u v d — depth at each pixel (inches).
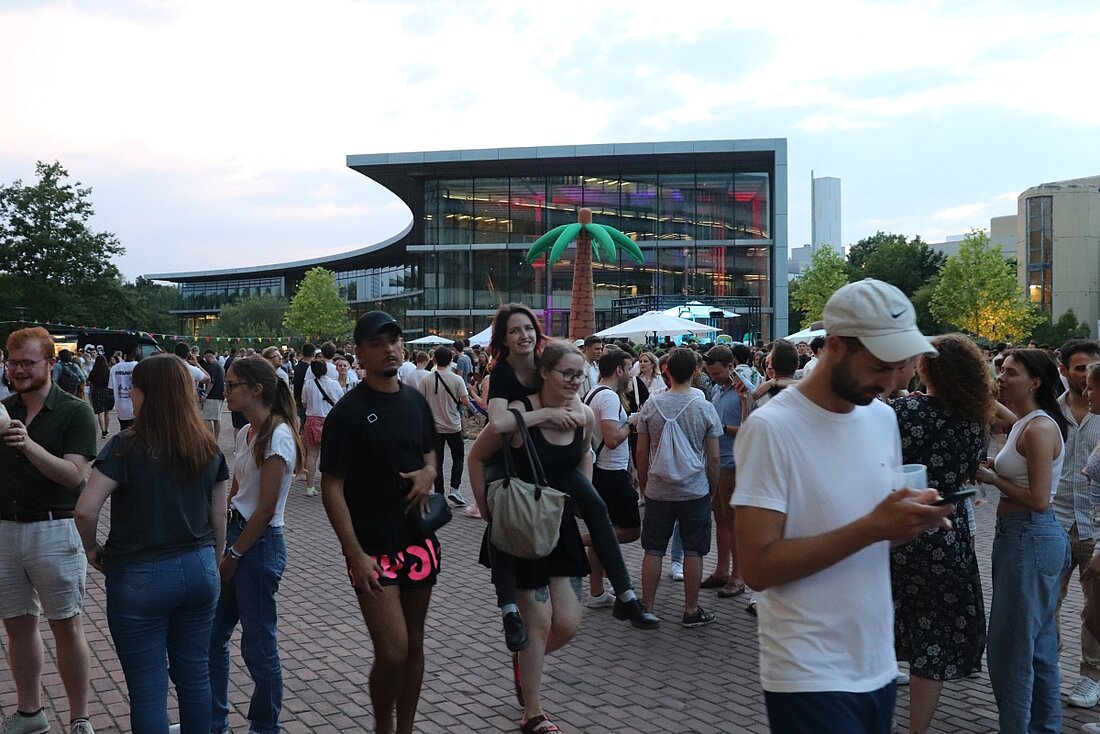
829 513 84.4
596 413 229.9
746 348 382.9
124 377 568.7
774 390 239.0
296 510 419.5
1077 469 183.2
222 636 160.6
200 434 133.6
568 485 164.6
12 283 1743.4
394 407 144.3
